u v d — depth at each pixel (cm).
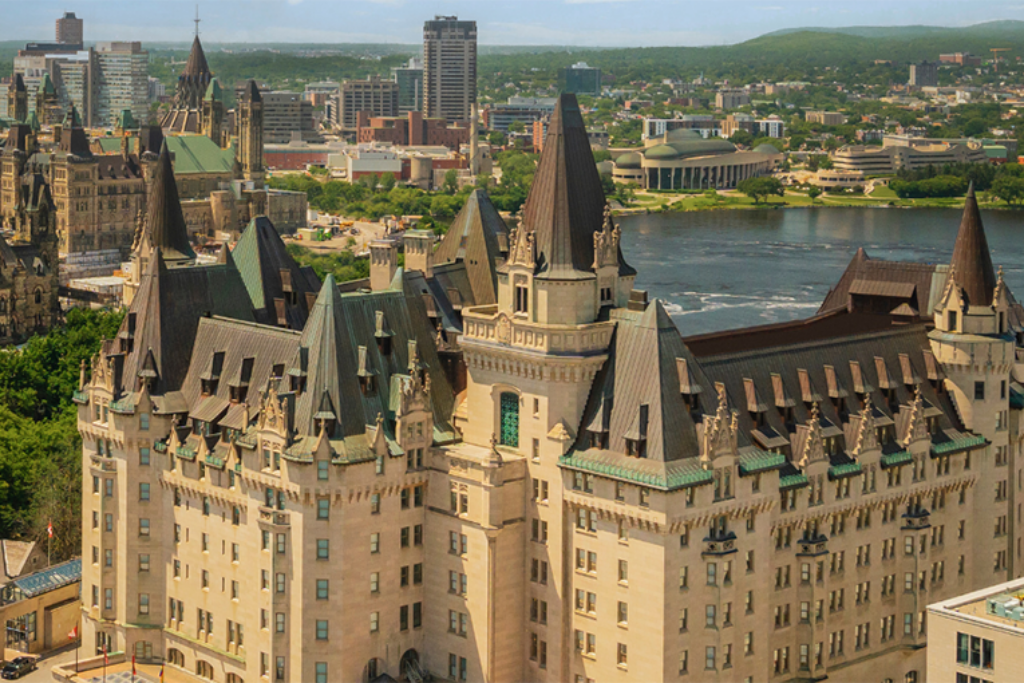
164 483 18800
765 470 16838
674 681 16425
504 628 17675
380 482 17425
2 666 19688
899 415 18562
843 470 17675
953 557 19150
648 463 16300
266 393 17438
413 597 18112
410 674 18100
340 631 17338
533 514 17562
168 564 18988
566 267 17212
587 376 17150
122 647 19238
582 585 17138
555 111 17562
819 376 18162
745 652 16975
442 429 18375
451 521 17812
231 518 18012
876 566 18388
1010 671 13888
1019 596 14575
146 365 18875
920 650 18775
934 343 19325
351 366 17562
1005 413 19412
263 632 17675
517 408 17712
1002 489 19612
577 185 17475
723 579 16588
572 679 17350
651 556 16312
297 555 17250
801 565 17562
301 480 17025
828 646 17938
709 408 16775
